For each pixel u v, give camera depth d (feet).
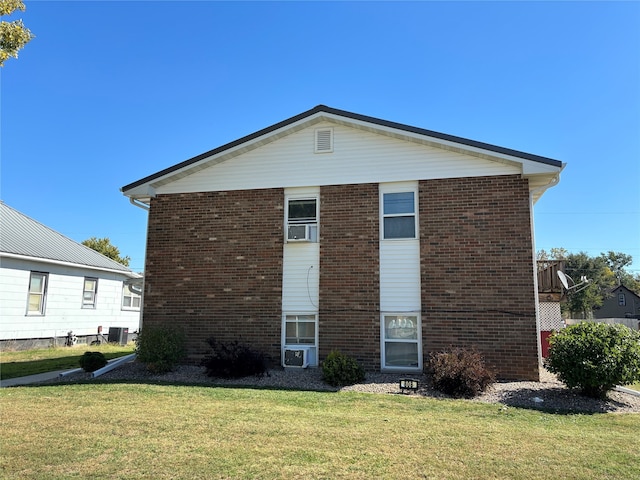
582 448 18.52
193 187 42.11
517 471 15.90
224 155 41.24
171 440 18.83
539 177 35.76
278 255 39.50
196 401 26.37
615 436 20.56
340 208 38.88
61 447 17.98
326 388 31.14
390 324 36.83
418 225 37.06
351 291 37.52
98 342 70.49
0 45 28.66
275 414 23.32
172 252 41.55
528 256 34.50
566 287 45.57
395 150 38.55
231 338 39.24
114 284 75.77
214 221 41.22
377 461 16.61
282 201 40.24
